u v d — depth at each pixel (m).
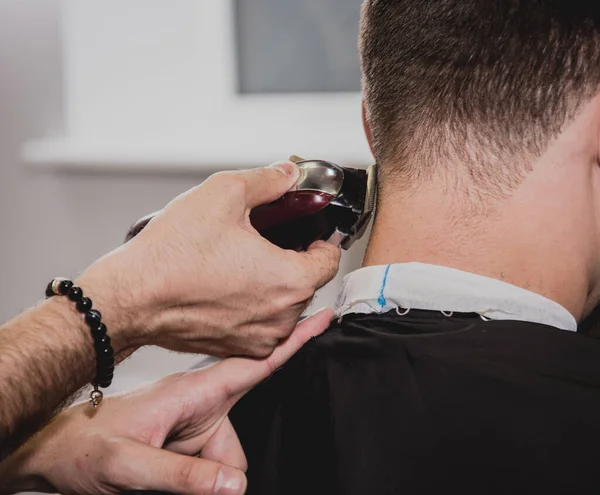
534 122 0.63
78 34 1.61
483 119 0.64
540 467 0.54
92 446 0.70
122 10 1.61
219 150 1.43
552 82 0.62
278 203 0.67
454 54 0.64
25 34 1.58
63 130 1.61
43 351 0.60
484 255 0.63
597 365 0.58
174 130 1.62
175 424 0.71
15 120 1.62
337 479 0.60
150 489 0.67
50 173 1.58
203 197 0.64
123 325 0.63
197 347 0.69
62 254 1.61
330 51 1.54
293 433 0.66
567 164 0.63
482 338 0.60
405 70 0.67
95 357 0.64
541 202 0.63
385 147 0.69
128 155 1.46
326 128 1.51
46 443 0.73
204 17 1.59
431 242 0.65
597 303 0.72
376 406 0.61
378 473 0.59
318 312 0.71
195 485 0.64
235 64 1.61
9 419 0.58
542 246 0.63
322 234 0.70
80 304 0.61
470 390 0.58
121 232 1.54
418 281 0.64
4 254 1.67
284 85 1.59
